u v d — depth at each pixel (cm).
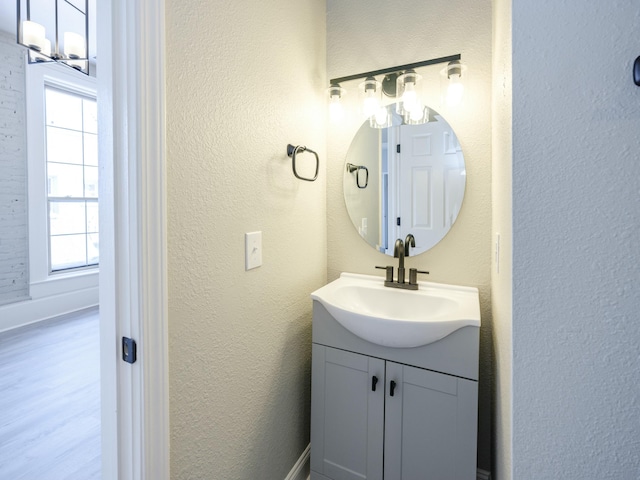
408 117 154
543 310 63
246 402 115
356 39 162
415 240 154
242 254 111
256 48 115
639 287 58
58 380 231
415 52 151
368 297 149
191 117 90
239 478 112
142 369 78
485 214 142
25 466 158
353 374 127
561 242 61
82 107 371
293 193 141
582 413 61
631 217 58
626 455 59
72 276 363
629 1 57
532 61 62
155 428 80
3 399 210
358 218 165
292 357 143
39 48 188
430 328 109
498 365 106
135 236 77
